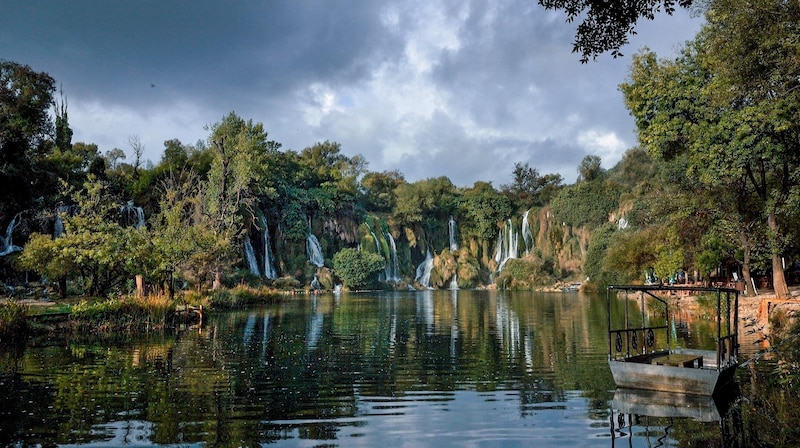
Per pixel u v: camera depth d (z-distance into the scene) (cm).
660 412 1227
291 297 6662
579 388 1490
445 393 1430
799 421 1135
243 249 7425
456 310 4525
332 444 1009
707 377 1349
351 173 11825
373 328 3047
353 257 8825
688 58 3094
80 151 7475
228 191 6084
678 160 4166
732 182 3303
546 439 1042
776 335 2316
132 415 1189
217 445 997
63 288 3650
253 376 1638
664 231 4578
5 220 5028
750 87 2166
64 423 1123
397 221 10862
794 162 2756
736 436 1045
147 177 6769
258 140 8238
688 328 2856
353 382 1562
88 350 2106
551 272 9919
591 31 1286
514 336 2673
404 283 10062
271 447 988
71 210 5328
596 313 4078
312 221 9169
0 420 1141
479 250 11506
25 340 2342
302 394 1406
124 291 3731
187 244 3694
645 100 3175
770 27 1914
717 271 4853
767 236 3231
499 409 1266
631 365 1458
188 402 1309
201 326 3039
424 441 1030
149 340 2417
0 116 4797
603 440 1034
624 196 8638
